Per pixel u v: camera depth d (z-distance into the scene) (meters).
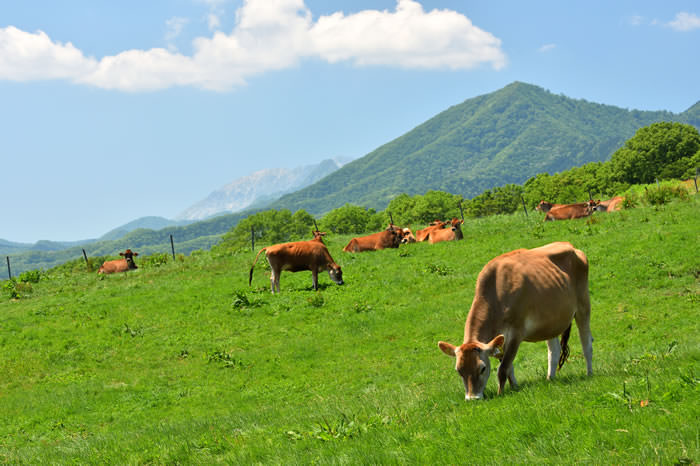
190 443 9.80
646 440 5.29
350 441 7.57
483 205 159.88
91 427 14.95
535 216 39.19
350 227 171.00
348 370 17.45
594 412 6.36
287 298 24.78
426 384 14.54
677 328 16.20
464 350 8.59
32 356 20.17
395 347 18.88
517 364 15.44
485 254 27.98
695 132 112.00
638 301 18.89
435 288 24.31
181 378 18.23
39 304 27.19
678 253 21.58
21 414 15.92
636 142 116.75
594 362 12.17
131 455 9.73
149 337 21.78
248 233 190.25
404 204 171.00
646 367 9.41
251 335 21.36
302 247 25.80
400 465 6.06
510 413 7.00
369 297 24.00
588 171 147.25
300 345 19.88
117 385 17.91
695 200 30.67
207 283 29.03
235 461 7.97
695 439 5.10
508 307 9.05
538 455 5.50
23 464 10.74
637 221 27.72
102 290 29.25
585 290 10.15
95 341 21.52
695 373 7.76
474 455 5.86
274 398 15.98
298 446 7.96
